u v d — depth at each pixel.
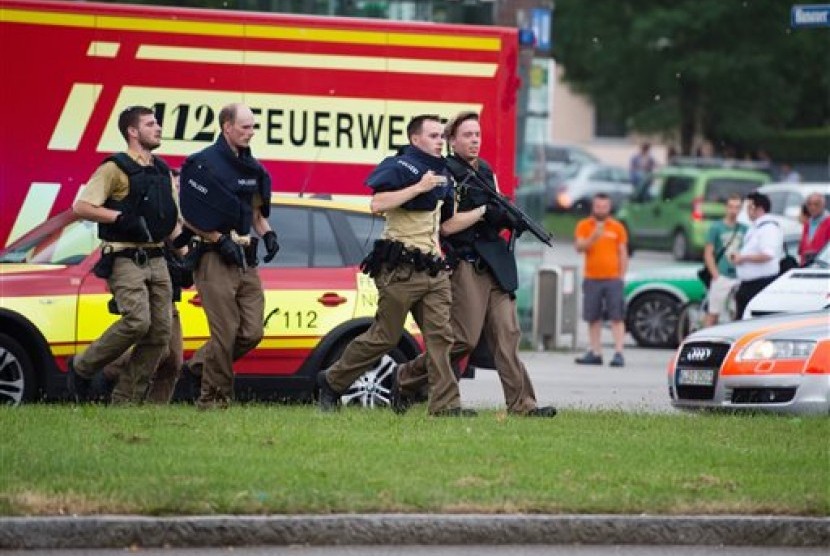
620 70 142.00
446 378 37.75
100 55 52.41
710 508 28.55
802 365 41.88
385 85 54.19
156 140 39.44
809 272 47.69
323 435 33.66
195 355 40.09
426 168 37.03
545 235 38.41
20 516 26.73
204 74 52.97
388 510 27.78
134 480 28.58
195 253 38.12
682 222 123.38
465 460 31.42
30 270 42.69
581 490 29.17
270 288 43.56
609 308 66.25
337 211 44.81
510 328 38.56
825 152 149.12
